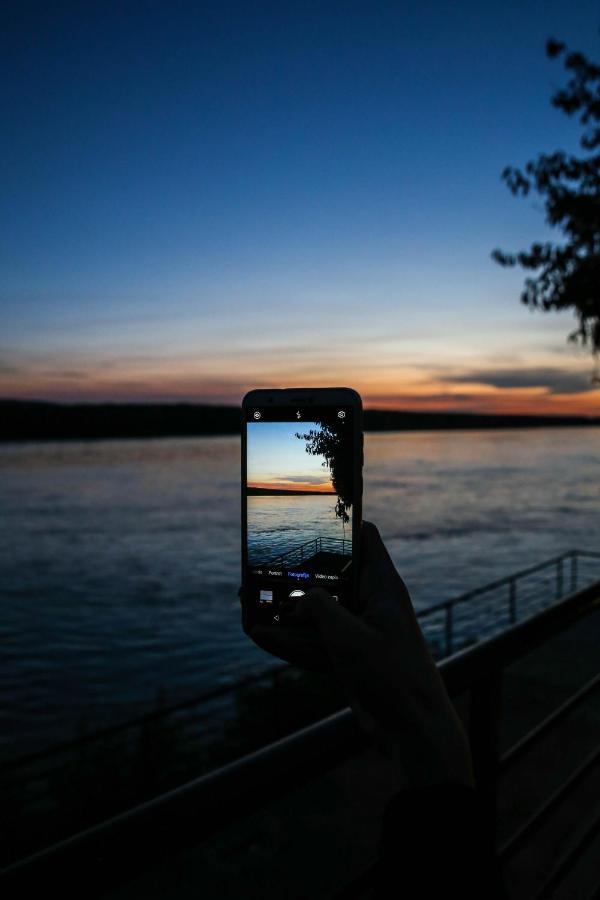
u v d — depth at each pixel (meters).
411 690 0.76
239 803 1.08
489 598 30.56
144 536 98.00
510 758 1.94
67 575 68.38
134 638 42.56
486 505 130.75
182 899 3.81
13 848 6.41
